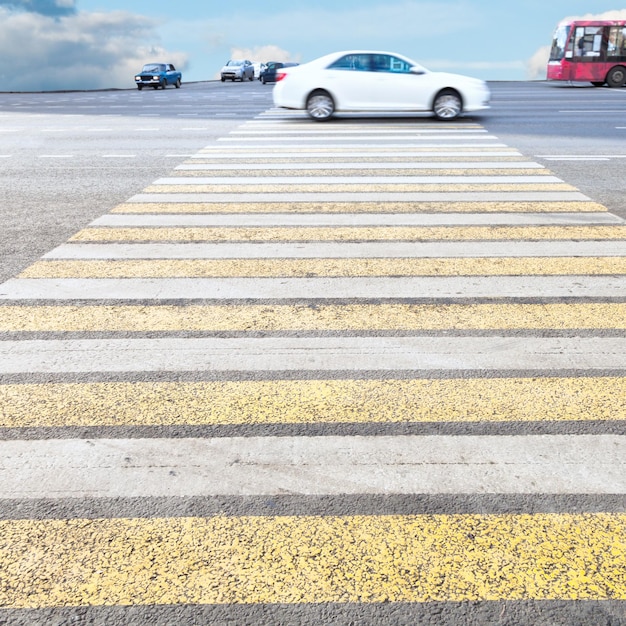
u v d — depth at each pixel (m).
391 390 3.18
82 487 2.47
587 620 1.88
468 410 2.99
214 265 5.11
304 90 14.96
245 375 3.35
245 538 2.20
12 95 34.88
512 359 3.51
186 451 2.70
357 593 1.97
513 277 4.79
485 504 2.36
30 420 2.94
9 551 2.15
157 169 9.37
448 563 2.08
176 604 1.93
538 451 2.68
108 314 4.16
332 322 4.01
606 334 3.81
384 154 10.29
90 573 2.05
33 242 5.78
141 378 3.32
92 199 7.51
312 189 7.81
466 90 14.81
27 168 9.70
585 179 8.34
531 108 18.50
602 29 28.17
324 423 2.90
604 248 5.45
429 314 4.12
